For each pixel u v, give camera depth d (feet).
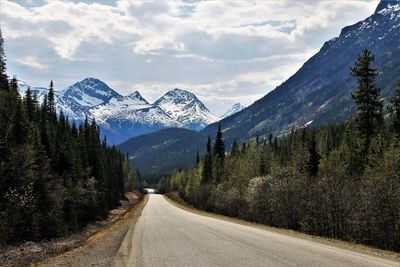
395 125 123.03
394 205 68.13
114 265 43.32
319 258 45.14
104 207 213.05
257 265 40.96
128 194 504.02
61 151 168.25
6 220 92.99
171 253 51.55
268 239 67.41
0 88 175.32
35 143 133.80
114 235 82.94
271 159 200.13
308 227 91.66
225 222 118.52
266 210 124.57
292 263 41.73
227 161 286.25
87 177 197.77
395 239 67.15
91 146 234.17
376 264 41.27
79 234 116.98
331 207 84.74
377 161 105.50
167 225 104.94
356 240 74.95
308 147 181.37
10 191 101.55
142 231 88.33
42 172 126.41
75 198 157.48
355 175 113.91
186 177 440.04
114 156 396.78
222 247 56.44
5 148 110.73
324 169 159.94
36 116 198.59
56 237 111.14
